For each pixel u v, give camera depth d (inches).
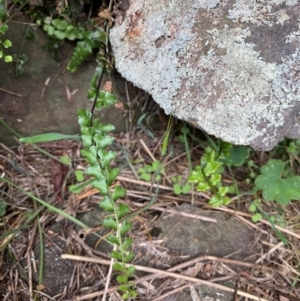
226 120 11.3
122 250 10.8
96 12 14.2
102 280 11.8
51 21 13.6
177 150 14.7
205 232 12.9
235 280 12.1
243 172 14.5
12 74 13.8
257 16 11.4
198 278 11.9
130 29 12.6
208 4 11.8
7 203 12.8
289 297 11.7
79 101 14.6
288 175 14.3
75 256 12.1
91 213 13.1
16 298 11.3
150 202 13.0
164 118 14.8
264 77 11.2
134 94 14.7
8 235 12.1
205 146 14.4
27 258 12.1
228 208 13.6
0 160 13.6
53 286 11.7
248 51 11.3
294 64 11.2
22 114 14.1
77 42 14.1
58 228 12.8
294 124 11.4
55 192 13.4
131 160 14.4
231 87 11.3
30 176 13.6
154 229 12.8
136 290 11.6
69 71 14.4
